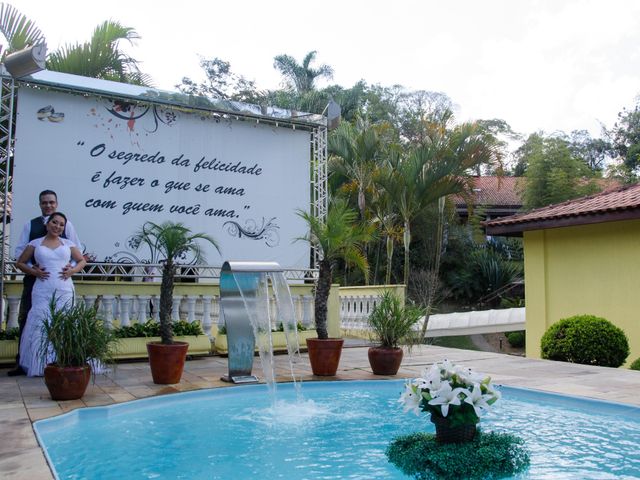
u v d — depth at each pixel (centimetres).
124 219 883
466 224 2653
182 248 695
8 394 584
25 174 816
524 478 352
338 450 423
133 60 1178
